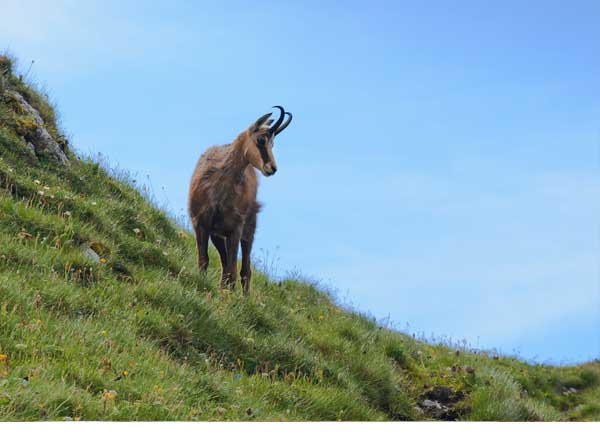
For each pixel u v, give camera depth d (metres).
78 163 33.50
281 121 28.16
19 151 29.66
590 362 47.22
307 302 35.19
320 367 24.89
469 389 30.84
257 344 23.97
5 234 22.66
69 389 14.80
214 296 26.02
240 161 28.06
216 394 18.78
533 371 42.69
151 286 23.28
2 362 15.37
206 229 28.30
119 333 19.47
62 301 19.94
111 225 27.44
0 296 18.36
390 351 32.41
